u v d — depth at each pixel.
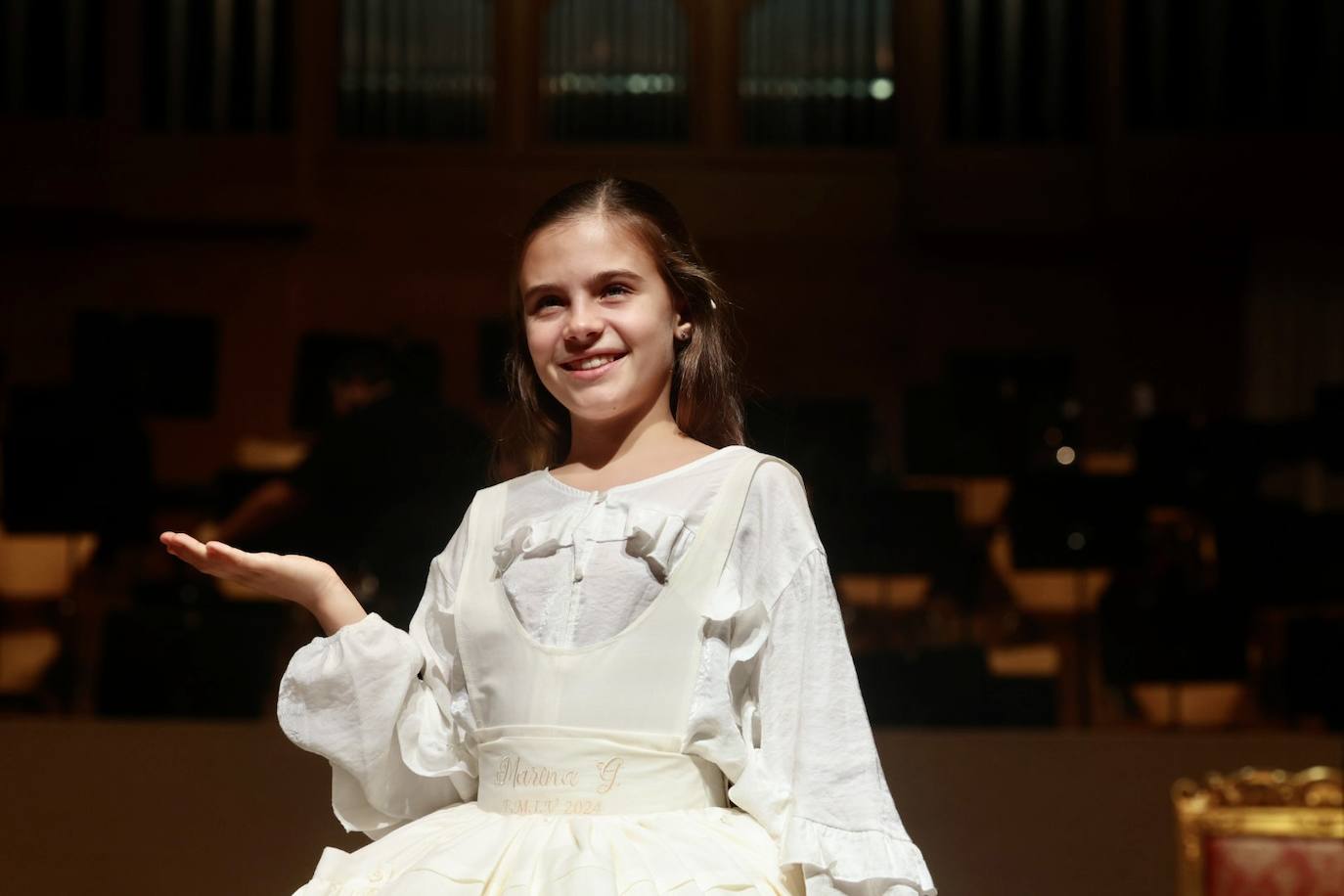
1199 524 6.92
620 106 9.56
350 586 5.57
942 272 9.47
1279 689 6.36
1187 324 9.38
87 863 3.75
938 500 6.29
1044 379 7.77
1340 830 2.96
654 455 1.85
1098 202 9.23
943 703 5.47
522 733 1.71
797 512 1.79
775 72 9.56
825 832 1.63
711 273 1.92
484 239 9.44
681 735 1.69
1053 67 9.38
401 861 1.65
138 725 4.00
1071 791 4.02
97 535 6.59
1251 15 9.23
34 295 9.25
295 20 9.38
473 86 9.57
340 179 9.44
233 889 3.72
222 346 9.30
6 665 6.41
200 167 9.27
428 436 5.55
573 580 1.75
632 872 1.58
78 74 9.12
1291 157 9.13
